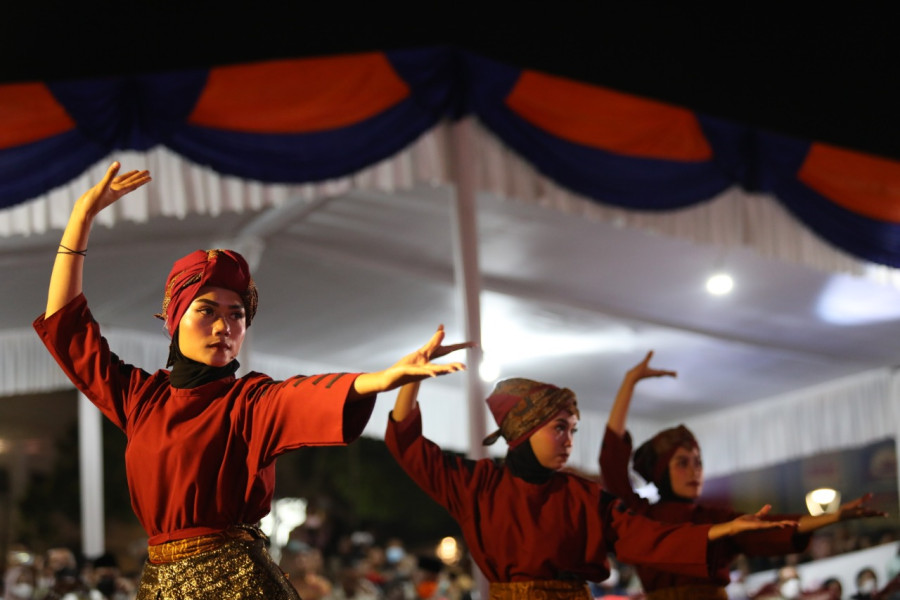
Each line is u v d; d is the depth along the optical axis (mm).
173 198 9750
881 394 20719
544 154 10195
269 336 18250
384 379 3451
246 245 14172
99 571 11898
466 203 10016
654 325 17562
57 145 9125
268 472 3883
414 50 9836
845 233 11945
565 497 5789
